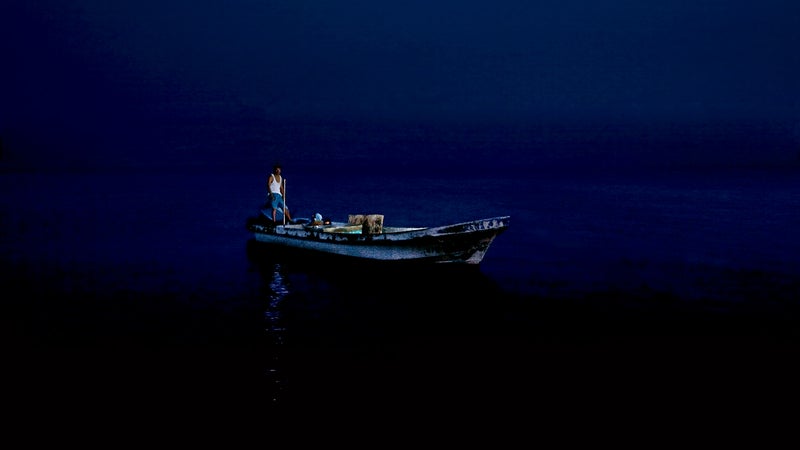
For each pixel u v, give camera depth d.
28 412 8.41
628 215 37.72
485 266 19.73
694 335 12.02
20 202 48.66
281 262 20.16
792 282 16.92
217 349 11.15
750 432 7.84
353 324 12.80
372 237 16.97
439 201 52.47
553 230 30.05
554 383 9.50
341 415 8.34
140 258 21.14
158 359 10.55
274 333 12.07
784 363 10.30
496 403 8.74
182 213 39.25
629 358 10.59
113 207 44.16
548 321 13.06
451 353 10.80
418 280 17.02
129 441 7.60
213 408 8.55
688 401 8.80
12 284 16.69
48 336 11.91
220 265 19.66
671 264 20.02
